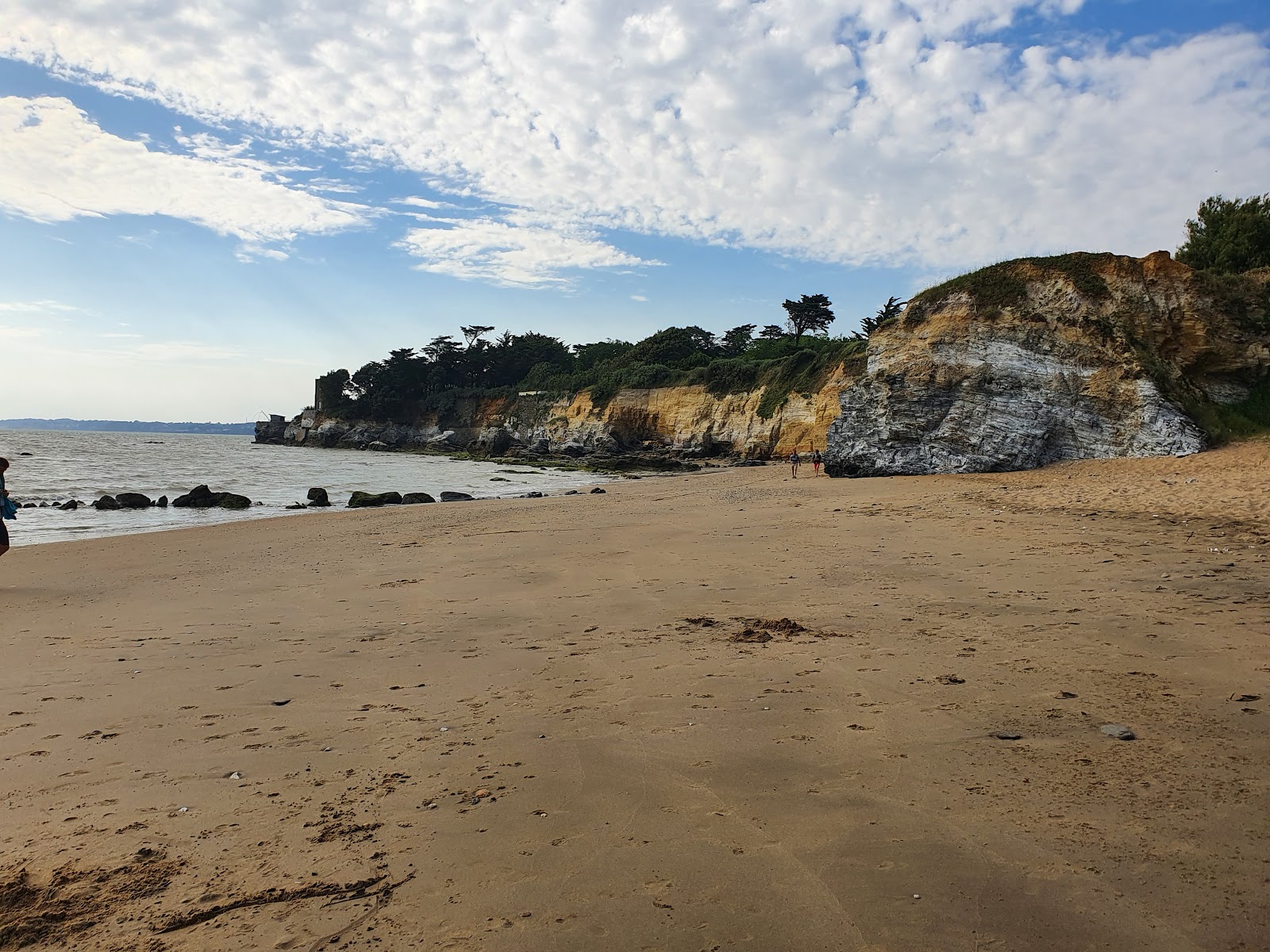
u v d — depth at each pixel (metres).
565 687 5.96
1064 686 5.59
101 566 14.02
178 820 3.90
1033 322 27.58
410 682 6.27
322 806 4.00
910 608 8.41
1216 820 3.53
